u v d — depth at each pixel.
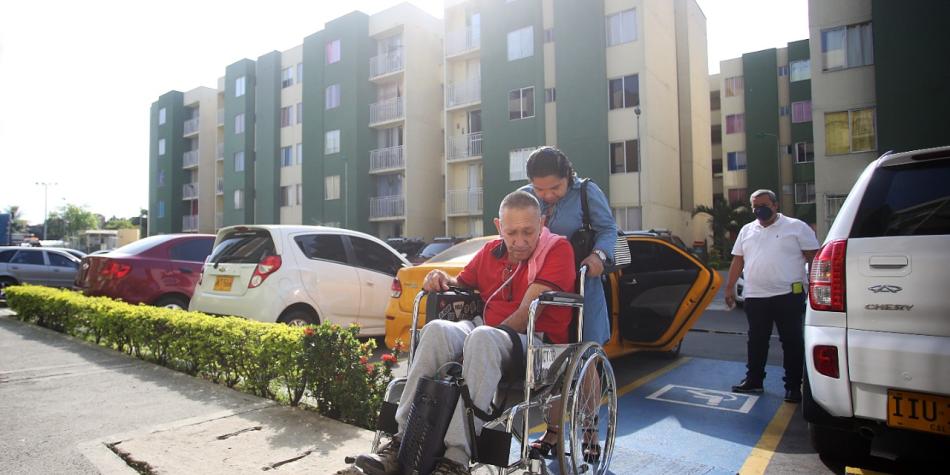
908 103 17.27
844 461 3.45
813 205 31.73
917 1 17.22
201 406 4.27
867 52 18.20
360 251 7.36
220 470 3.04
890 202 2.93
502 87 25.67
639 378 5.79
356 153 31.42
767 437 3.96
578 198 3.40
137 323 5.98
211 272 6.83
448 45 28.84
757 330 5.04
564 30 23.84
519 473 3.21
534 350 2.65
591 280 3.23
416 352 2.70
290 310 6.48
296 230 6.78
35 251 14.74
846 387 2.83
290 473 3.00
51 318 8.28
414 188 30.62
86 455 3.28
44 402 4.39
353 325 4.14
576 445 2.82
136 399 4.47
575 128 23.58
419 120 31.17
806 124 33.09
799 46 33.44
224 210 39.91
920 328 2.66
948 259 2.63
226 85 40.06
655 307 5.67
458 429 2.41
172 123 44.91
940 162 2.89
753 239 5.03
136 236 47.16
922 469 3.25
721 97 37.25
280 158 36.91
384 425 2.69
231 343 4.82
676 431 4.10
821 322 2.97
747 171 34.84
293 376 4.27
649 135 22.56
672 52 25.89
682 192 28.50
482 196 27.42
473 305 3.27
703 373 6.00
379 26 31.83
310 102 33.91
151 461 3.15
